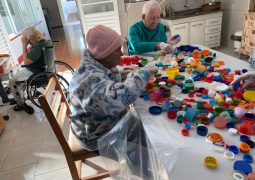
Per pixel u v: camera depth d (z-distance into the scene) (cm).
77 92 98
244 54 340
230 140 80
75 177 128
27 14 533
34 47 257
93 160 173
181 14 377
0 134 230
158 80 132
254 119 89
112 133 109
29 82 246
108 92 91
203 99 110
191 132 87
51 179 165
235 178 64
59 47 550
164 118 98
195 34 378
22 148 205
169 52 176
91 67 101
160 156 76
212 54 164
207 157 72
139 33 198
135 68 149
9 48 360
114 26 372
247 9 343
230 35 400
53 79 139
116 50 105
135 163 106
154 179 90
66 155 121
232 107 99
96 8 364
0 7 404
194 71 138
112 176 113
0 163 190
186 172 69
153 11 184
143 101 115
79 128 115
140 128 112
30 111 263
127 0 370
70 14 1030
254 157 72
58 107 132
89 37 103
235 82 116
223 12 400
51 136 217
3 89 289
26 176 171
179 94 117
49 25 719
